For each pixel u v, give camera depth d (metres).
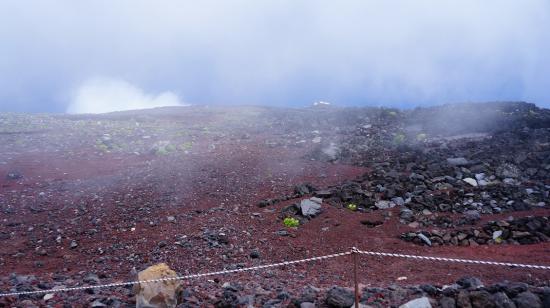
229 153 22.20
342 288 7.13
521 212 12.84
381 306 6.79
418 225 12.52
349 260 10.48
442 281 8.75
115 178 18.05
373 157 19.73
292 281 8.90
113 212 14.09
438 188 14.97
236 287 8.12
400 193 14.51
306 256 10.82
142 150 23.09
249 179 17.72
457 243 11.30
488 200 13.64
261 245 11.45
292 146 23.12
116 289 8.25
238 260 10.51
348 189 15.14
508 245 10.97
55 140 24.78
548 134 19.61
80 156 21.75
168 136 26.69
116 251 11.07
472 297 6.59
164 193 16.02
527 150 17.66
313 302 6.97
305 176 17.78
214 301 7.34
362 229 12.46
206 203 14.93
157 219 13.35
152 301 6.68
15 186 16.80
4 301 7.32
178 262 10.30
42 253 11.03
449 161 17.17
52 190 16.36
